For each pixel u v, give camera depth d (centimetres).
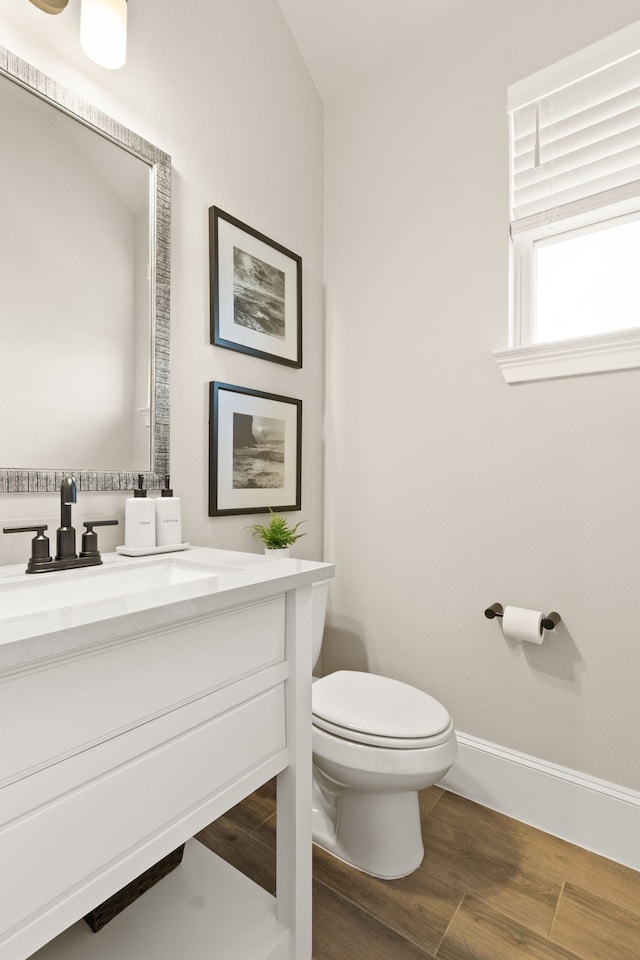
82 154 117
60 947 91
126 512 117
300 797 96
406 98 177
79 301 116
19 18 106
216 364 152
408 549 176
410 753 112
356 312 190
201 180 147
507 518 154
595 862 131
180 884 107
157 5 136
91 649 63
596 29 138
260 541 169
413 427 174
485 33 158
